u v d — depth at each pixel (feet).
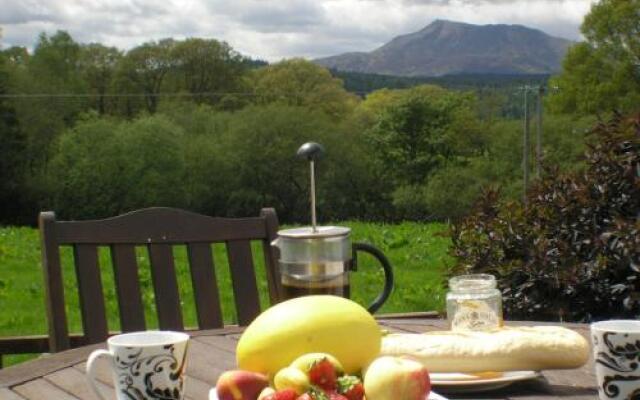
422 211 135.74
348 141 140.36
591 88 134.62
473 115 143.54
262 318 5.19
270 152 134.51
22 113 137.39
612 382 4.92
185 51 158.30
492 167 130.31
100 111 155.53
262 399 4.39
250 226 9.39
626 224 12.91
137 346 4.84
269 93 156.56
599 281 13.05
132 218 8.87
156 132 135.03
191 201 135.85
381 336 5.36
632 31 133.08
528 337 5.57
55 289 8.34
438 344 5.54
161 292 8.86
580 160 14.32
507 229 14.07
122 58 157.99
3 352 10.98
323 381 4.49
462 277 6.17
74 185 134.21
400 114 143.33
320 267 6.35
